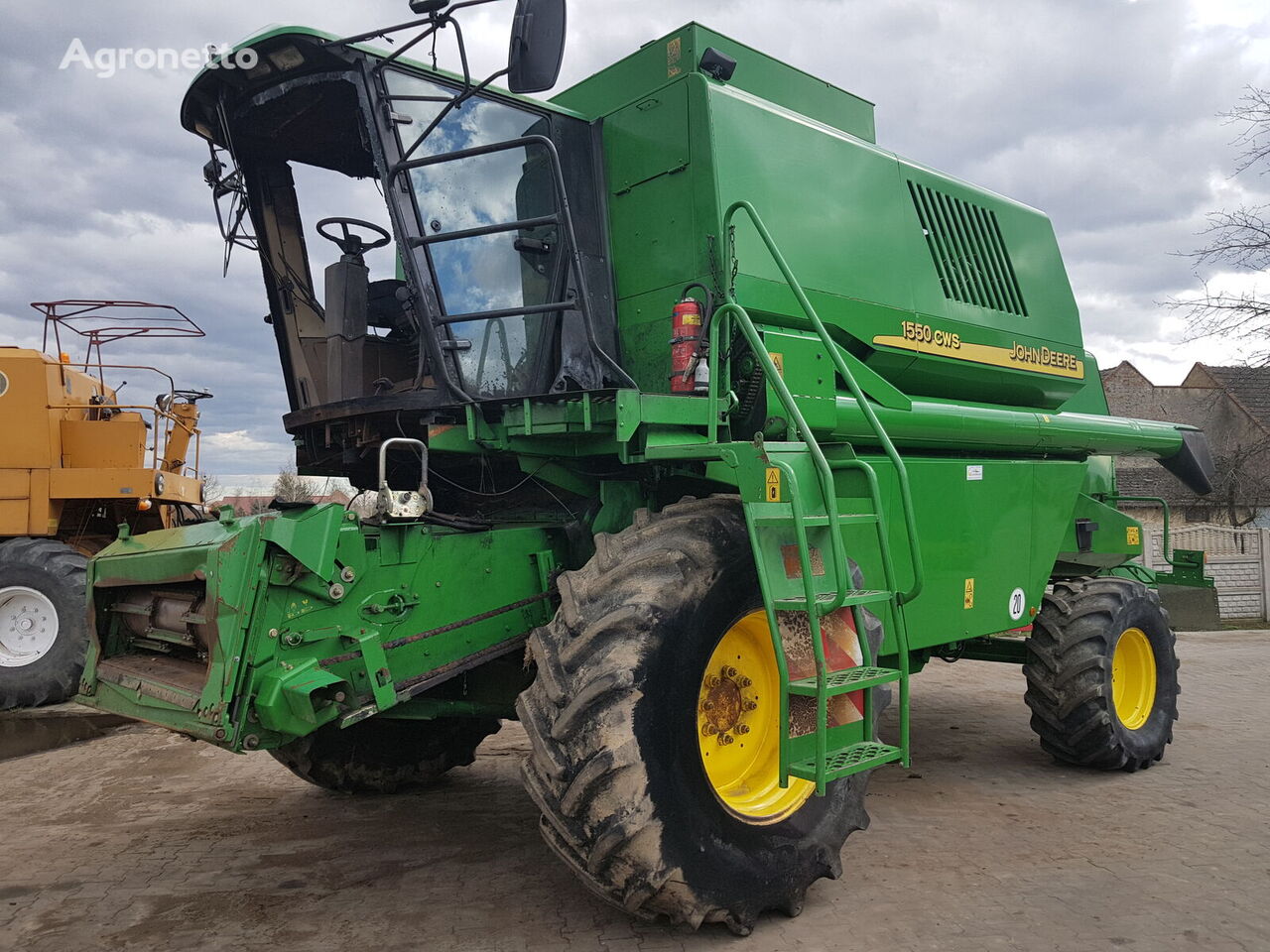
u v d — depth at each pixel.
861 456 4.55
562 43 3.34
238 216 4.48
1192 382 33.53
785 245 4.46
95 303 8.48
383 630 3.38
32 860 4.02
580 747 2.89
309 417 4.36
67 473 7.80
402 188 3.76
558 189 3.81
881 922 3.37
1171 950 3.17
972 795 5.07
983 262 5.84
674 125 4.24
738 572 3.31
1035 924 3.37
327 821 4.54
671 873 2.94
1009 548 5.29
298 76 3.83
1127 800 4.97
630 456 3.65
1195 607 12.97
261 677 3.07
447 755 5.08
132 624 3.71
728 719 3.44
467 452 3.96
